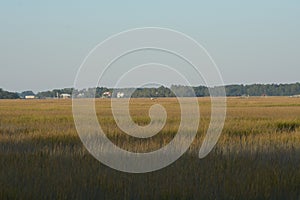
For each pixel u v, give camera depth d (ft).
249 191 28.40
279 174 32.27
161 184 29.50
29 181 29.48
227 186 29.07
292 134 60.70
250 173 32.32
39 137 55.98
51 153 40.37
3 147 45.73
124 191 27.86
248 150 43.80
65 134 57.98
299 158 39.96
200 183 29.81
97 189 28.58
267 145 47.67
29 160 36.63
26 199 26.35
